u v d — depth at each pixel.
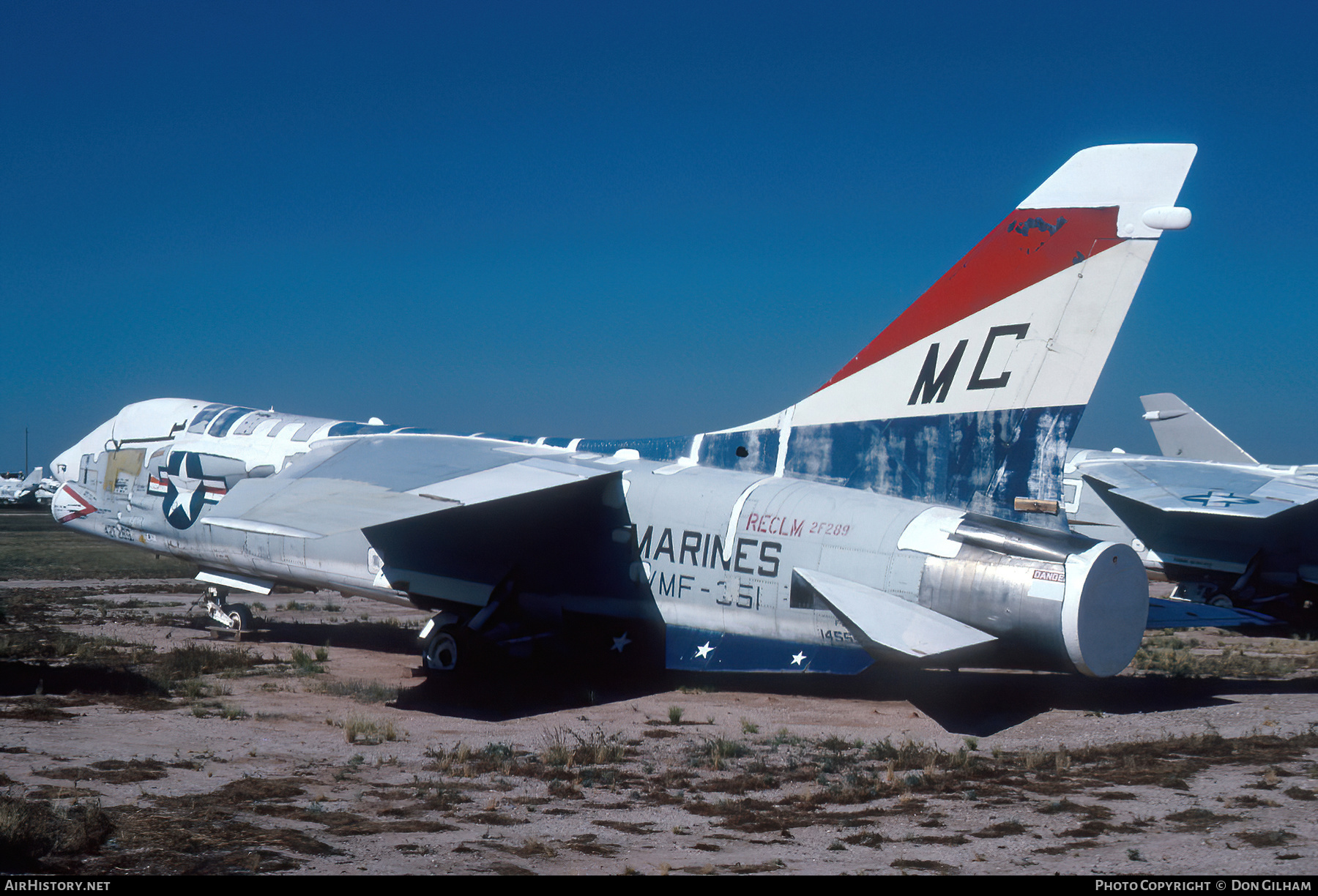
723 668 12.35
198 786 7.48
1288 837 6.35
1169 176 10.62
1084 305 10.88
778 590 11.96
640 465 14.03
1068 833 6.62
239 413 18.31
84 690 11.71
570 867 5.88
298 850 5.97
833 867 5.88
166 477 18.19
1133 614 10.25
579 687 13.07
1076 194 11.03
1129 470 26.09
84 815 6.40
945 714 11.32
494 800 7.49
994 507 11.26
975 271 11.62
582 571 13.77
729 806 7.41
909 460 11.96
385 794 7.54
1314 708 11.26
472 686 13.06
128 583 29.61
